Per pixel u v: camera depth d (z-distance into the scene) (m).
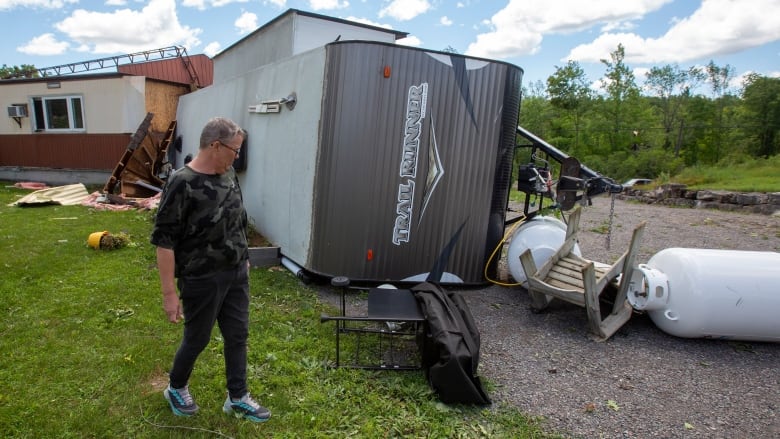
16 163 13.99
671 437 2.88
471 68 5.06
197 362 3.32
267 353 3.54
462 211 5.28
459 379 3.02
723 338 4.14
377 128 4.91
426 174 5.09
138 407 2.81
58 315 4.05
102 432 2.60
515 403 3.17
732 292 3.96
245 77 7.36
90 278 5.00
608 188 5.46
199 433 2.62
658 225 10.49
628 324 4.55
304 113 5.41
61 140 13.31
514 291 5.48
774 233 9.58
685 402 3.27
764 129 41.47
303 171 5.42
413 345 3.87
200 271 2.41
